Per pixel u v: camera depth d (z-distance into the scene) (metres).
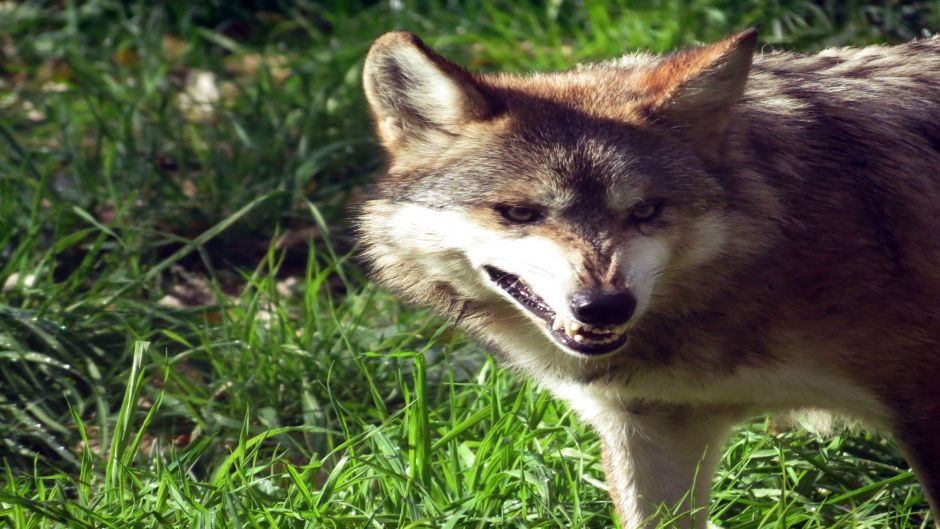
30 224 11.43
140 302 10.99
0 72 16.78
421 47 7.08
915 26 13.81
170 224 12.60
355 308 10.52
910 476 7.95
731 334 6.97
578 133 6.88
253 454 7.99
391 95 7.45
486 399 8.91
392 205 7.40
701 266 6.86
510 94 7.25
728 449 8.59
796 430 8.89
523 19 15.98
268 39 17.22
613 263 6.49
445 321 7.90
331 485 7.53
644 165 6.73
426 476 7.75
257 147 13.33
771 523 7.53
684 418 7.59
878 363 6.88
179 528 7.22
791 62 7.86
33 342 9.80
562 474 8.12
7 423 9.16
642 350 7.15
